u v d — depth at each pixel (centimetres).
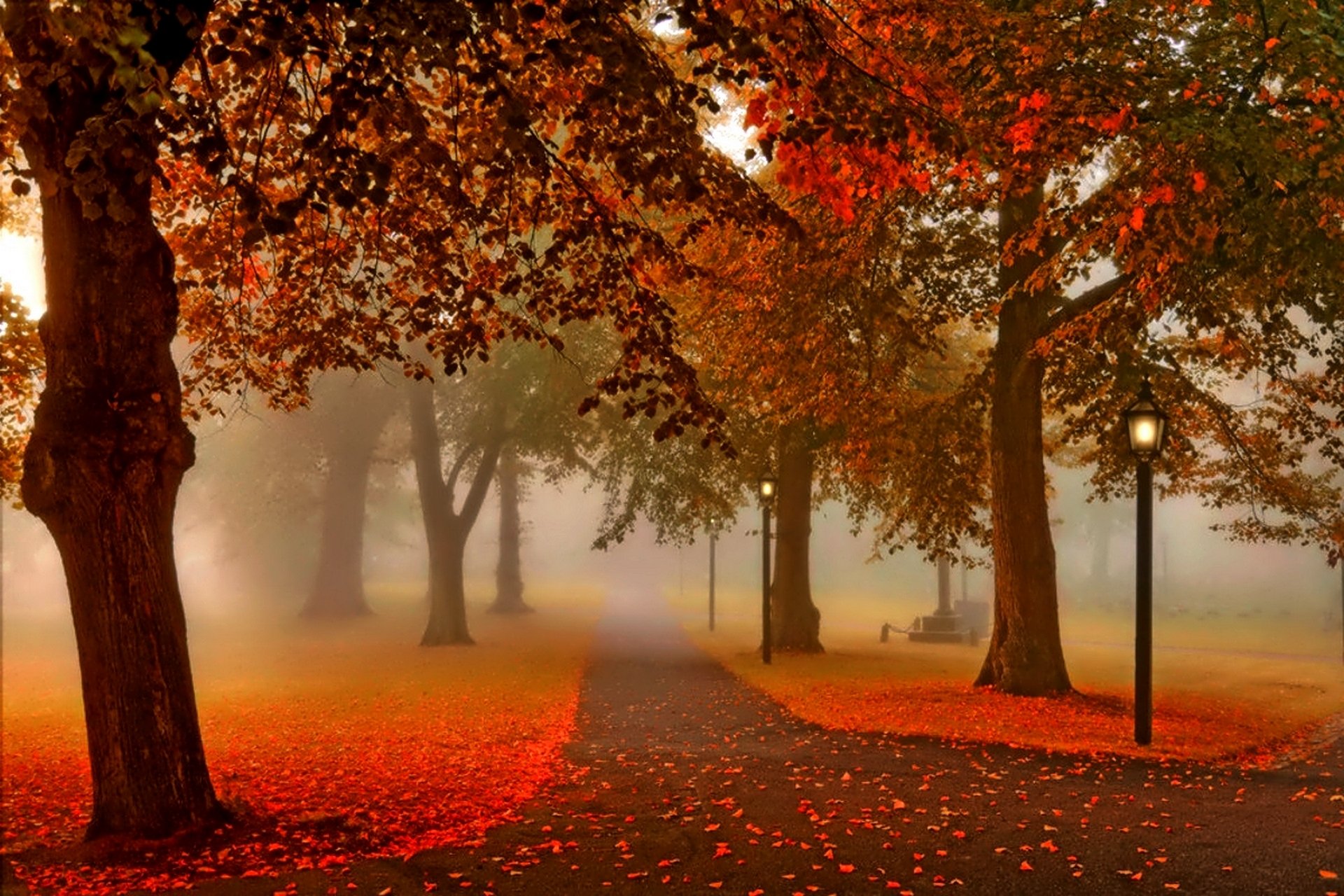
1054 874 665
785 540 2697
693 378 808
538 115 771
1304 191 1003
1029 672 1686
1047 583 1705
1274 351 1631
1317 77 921
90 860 703
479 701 1814
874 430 1731
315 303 1023
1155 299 1090
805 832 779
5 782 1181
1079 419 1873
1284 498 1842
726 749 1204
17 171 570
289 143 887
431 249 909
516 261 866
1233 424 1878
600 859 713
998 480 1723
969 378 1852
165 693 752
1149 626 1203
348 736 1455
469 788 1006
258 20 684
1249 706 1686
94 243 717
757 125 704
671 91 692
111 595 734
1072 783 963
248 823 790
